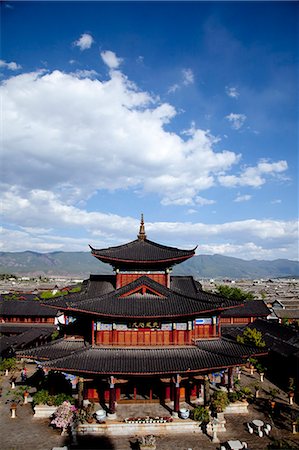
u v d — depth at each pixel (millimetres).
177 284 57250
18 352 48125
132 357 45219
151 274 53500
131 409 46469
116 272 53562
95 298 47781
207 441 40438
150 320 47094
